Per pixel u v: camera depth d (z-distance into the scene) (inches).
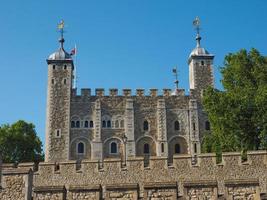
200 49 3425.2
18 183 648.4
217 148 1619.1
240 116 1476.4
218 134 1551.4
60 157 3115.2
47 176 1107.3
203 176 1082.1
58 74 3267.7
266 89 1432.1
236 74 1608.0
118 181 1101.7
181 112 3287.4
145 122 3262.8
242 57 1625.2
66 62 3287.4
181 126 3260.3
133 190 613.9
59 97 3225.9
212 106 1565.0
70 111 3235.7
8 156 2593.5
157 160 1111.6
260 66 1590.8
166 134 3225.9
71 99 3270.2
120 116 3267.7
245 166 1057.5
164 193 609.3
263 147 1406.3
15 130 2679.6
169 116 3275.1
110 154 3189.0
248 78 1596.9
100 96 3294.8
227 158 1077.1
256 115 1443.2
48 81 3255.4
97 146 3176.7
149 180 1098.1
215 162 1085.1
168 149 3206.2
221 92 1604.3
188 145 3211.1
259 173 1042.7
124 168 1109.7
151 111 3284.9
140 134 3233.3
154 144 3230.8
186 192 610.9
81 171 1113.4
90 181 1104.8
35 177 1104.2
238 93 1535.4
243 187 606.5
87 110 3262.8
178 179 1092.5
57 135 3157.0
